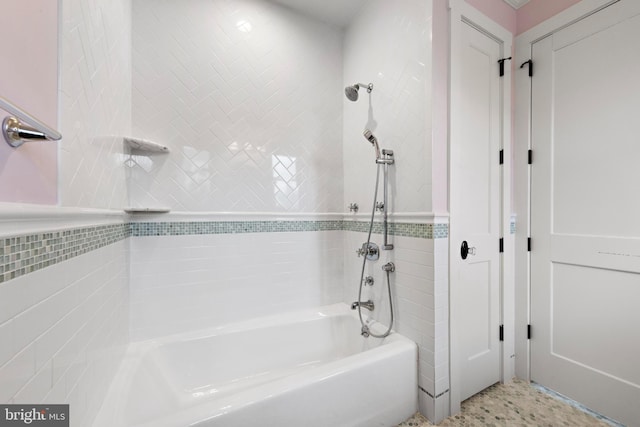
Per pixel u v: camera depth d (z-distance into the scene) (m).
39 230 0.55
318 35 1.98
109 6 1.04
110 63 1.06
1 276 0.44
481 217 1.58
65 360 0.67
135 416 0.95
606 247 1.35
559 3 1.52
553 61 1.55
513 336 1.71
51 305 0.60
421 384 1.40
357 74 1.92
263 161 1.78
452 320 1.39
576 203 1.46
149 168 1.47
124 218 1.31
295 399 1.04
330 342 1.83
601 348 1.37
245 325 1.67
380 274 1.69
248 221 1.73
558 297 1.54
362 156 1.87
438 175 1.36
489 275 1.62
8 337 0.46
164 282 1.50
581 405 1.43
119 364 1.21
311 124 1.95
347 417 1.17
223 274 1.66
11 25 0.47
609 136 1.34
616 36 1.32
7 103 0.35
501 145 1.67
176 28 1.53
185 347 1.48
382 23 1.67
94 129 0.88
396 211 1.57
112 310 1.09
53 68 0.62
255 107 1.75
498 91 1.67
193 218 1.57
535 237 1.63
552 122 1.56
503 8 1.66
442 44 1.38
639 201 1.25
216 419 0.88
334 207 2.05
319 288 1.98
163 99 1.50
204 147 1.60
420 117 1.41
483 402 1.49
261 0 1.77
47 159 0.59
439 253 1.36
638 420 1.24
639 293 1.25
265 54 1.79
